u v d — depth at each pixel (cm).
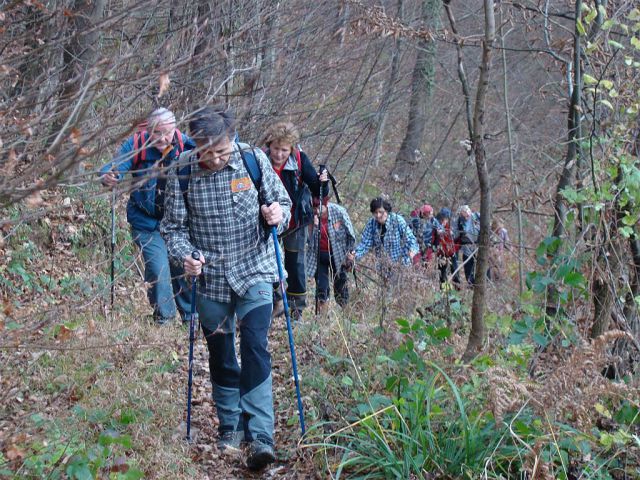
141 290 803
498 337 579
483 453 454
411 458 455
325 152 1504
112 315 683
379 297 657
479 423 477
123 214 985
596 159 580
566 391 452
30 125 373
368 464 467
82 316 624
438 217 1070
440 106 1942
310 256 836
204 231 498
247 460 487
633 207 557
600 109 610
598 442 470
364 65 1434
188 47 535
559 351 534
